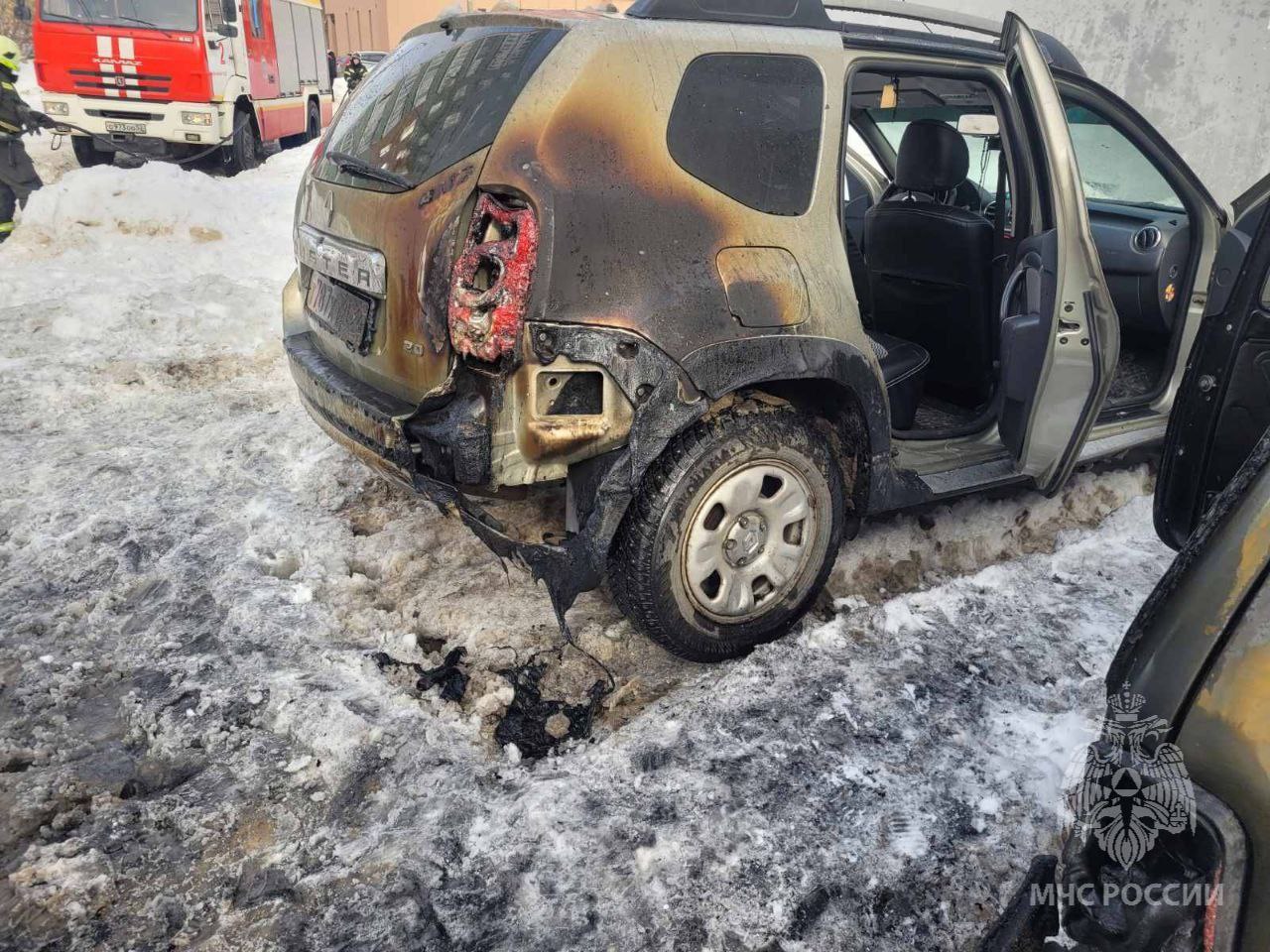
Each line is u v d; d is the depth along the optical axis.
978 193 4.53
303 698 2.58
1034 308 3.20
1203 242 3.86
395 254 2.50
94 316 5.81
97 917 1.97
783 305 2.61
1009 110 3.33
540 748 2.49
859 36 2.90
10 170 7.98
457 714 2.59
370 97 3.06
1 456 4.06
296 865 2.10
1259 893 1.17
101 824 2.20
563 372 2.33
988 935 1.74
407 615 3.04
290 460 4.16
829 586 3.29
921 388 3.64
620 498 2.43
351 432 2.72
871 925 2.01
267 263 8.04
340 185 2.86
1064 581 3.38
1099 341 3.16
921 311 4.12
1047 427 3.26
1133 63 8.83
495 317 2.26
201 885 2.05
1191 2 8.31
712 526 2.67
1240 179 8.32
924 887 2.10
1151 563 3.52
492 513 3.22
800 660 2.82
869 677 2.77
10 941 1.90
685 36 2.53
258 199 9.86
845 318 2.78
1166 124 8.71
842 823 2.25
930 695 2.71
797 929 1.99
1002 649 2.96
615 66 2.40
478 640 2.90
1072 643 3.01
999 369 3.83
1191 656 1.25
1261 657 1.19
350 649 2.86
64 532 3.47
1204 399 2.54
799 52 2.72
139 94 10.91
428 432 2.38
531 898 2.02
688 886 2.06
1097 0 8.95
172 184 9.05
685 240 2.45
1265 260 2.35
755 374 2.55
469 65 2.64
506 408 2.33
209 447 4.22
